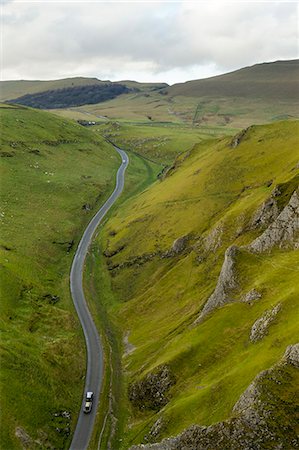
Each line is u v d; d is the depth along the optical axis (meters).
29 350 87.31
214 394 60.47
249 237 100.44
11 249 132.62
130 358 89.12
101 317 110.62
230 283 84.50
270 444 47.97
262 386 52.00
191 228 129.62
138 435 66.06
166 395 71.25
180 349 76.12
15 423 68.00
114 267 133.25
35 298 111.50
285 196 100.19
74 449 68.94
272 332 64.44
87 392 81.44
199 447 52.88
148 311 106.25
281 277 77.62
